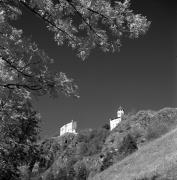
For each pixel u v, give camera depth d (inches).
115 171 1956.2
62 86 367.2
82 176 5772.6
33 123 701.3
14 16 361.4
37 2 356.2
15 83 359.9
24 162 936.3
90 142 7524.6
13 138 527.8
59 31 374.9
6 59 355.3
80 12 369.7
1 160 830.5
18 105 372.5
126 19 369.7
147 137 3996.1
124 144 5017.2
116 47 385.7
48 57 366.9
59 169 6190.9
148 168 1392.7
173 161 1109.7
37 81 361.1
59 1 364.2
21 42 357.4
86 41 382.3
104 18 370.9
